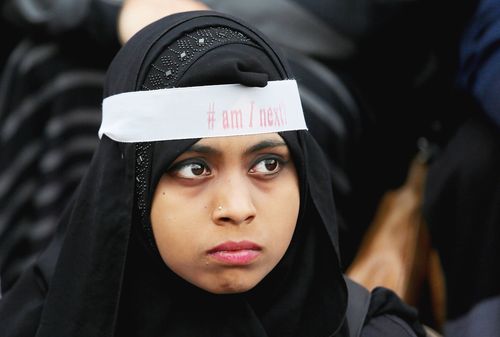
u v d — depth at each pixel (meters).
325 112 7.39
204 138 4.48
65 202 7.77
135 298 4.85
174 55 4.69
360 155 7.71
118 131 4.67
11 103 7.93
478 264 7.07
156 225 4.57
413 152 8.08
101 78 7.86
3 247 7.79
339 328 4.92
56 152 7.77
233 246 4.48
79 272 4.79
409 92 8.03
